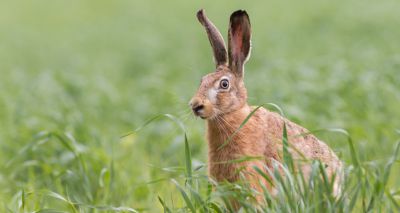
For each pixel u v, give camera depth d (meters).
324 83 15.71
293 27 28.94
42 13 39.06
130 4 38.62
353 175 8.93
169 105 15.94
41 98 16.95
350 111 13.74
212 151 9.16
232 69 9.44
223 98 9.11
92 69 23.95
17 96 17.31
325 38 25.55
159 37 29.61
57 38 32.66
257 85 16.31
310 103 14.34
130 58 25.62
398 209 8.07
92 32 33.00
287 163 8.09
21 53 29.27
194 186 8.49
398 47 21.28
